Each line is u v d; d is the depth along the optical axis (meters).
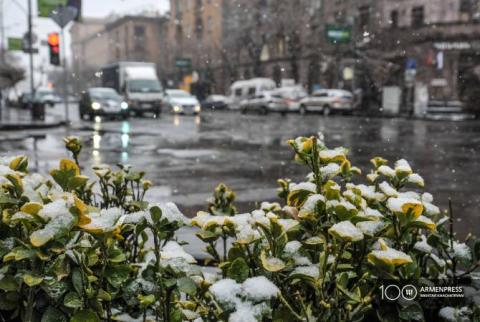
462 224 5.97
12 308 1.52
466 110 30.19
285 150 14.19
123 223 1.51
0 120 24.72
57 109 49.78
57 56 21.03
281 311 1.35
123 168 2.47
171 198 7.42
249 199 7.43
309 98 36.41
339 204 1.43
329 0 44.09
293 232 1.65
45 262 1.45
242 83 45.53
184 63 60.44
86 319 1.39
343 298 1.40
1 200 1.58
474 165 11.07
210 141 16.84
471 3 35.19
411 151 13.76
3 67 35.41
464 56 35.81
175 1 72.19
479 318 1.74
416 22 37.44
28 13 26.08
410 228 1.65
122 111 28.11
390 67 37.75
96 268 1.64
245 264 1.38
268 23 51.78
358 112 35.59
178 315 1.45
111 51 94.56
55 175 1.69
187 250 3.56
